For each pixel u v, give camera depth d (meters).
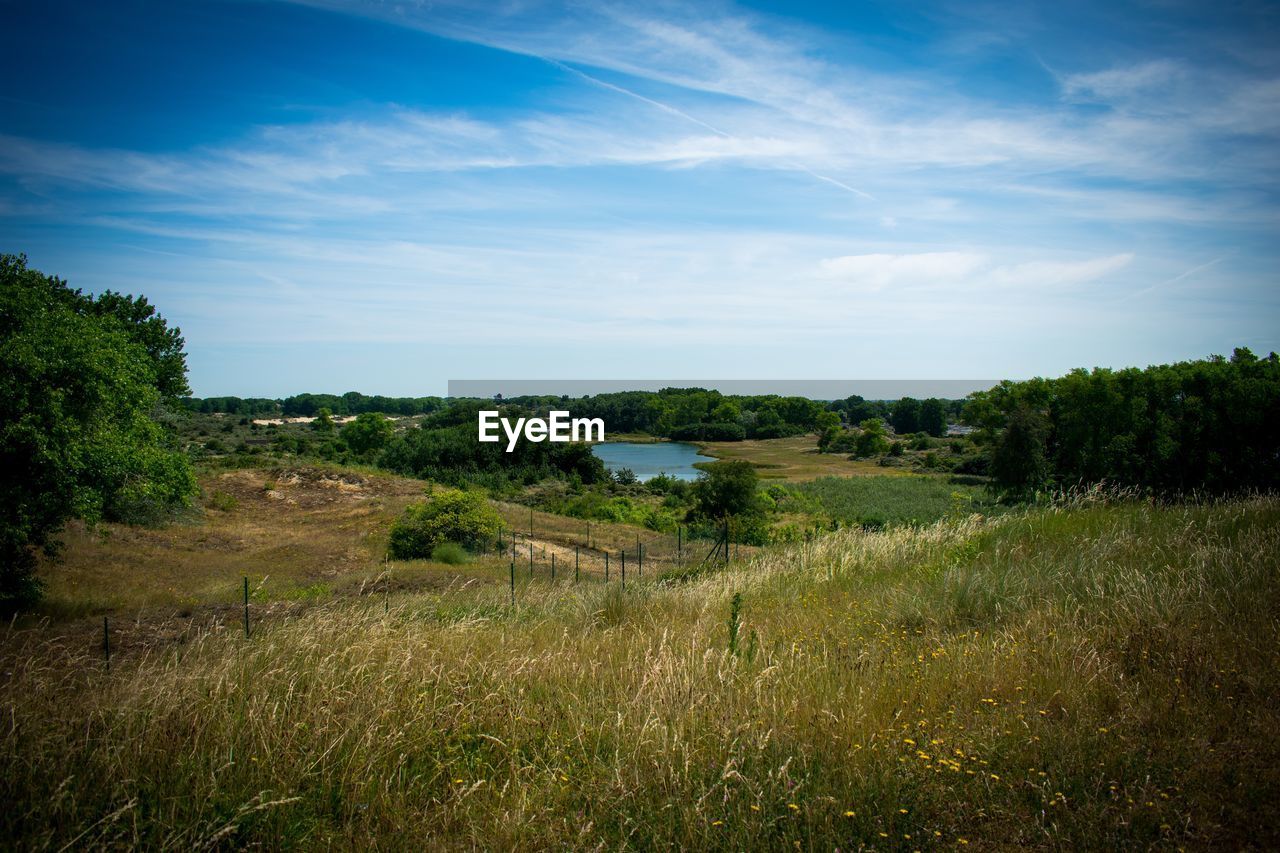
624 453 125.81
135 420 17.94
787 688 4.79
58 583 18.36
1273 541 7.40
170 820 3.36
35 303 14.95
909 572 9.29
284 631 6.33
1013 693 4.51
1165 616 5.53
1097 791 3.30
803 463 100.38
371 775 3.82
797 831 3.19
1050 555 8.66
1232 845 2.91
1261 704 3.99
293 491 41.03
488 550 27.70
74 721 4.26
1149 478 45.72
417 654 5.60
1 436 13.12
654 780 3.69
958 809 3.25
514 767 3.92
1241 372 45.44
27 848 3.16
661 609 8.45
